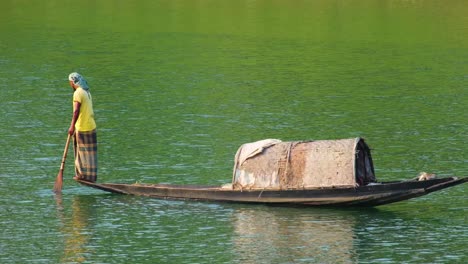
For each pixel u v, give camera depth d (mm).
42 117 84375
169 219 56438
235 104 92188
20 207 58688
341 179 56500
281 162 57719
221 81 104938
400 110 89562
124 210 58094
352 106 91500
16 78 104500
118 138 77125
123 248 51750
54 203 59500
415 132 79938
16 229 54656
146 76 107625
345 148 56938
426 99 95000
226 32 142250
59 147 73625
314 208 58094
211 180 64625
